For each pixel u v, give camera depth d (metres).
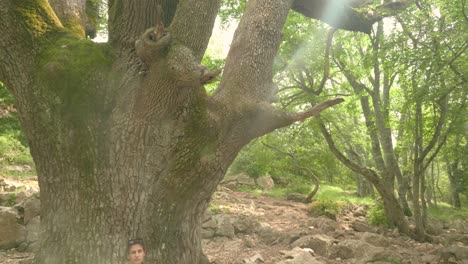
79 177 5.65
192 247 6.42
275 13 6.77
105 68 5.90
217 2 6.02
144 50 5.42
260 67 6.51
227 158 6.24
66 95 5.61
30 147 5.89
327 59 13.77
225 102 6.19
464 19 9.59
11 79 5.80
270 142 19.19
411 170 16.45
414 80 10.99
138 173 5.79
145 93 5.74
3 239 8.72
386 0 11.05
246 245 9.96
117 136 5.75
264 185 24.11
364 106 15.85
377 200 18.33
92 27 8.16
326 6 9.50
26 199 9.63
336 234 11.72
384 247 10.64
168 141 5.90
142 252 5.41
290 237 10.57
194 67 5.30
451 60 9.93
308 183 27.00
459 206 28.09
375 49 12.77
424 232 13.34
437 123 13.22
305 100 14.43
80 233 5.59
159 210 5.93
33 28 5.86
